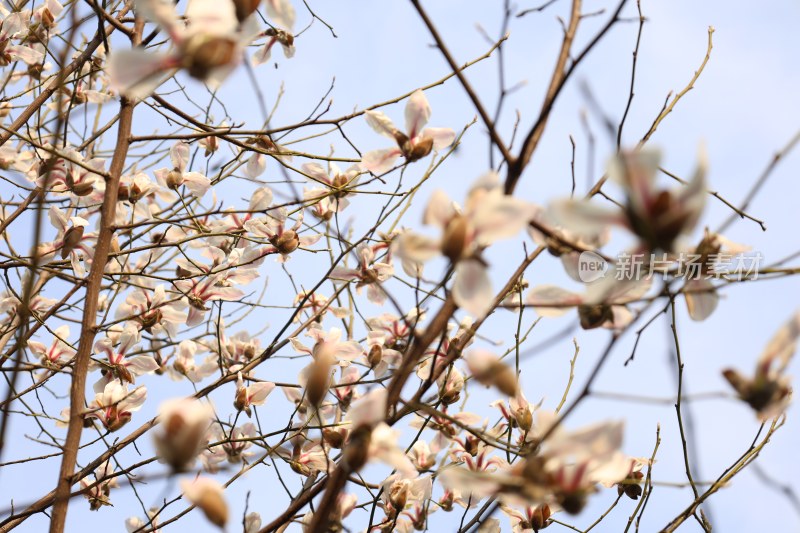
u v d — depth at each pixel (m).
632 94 3.07
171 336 3.54
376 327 3.45
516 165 2.93
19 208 3.49
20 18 3.60
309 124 3.34
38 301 3.55
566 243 2.90
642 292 2.92
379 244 3.47
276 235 3.50
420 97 3.20
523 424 3.23
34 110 3.49
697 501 3.12
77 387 3.24
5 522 3.19
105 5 3.35
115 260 3.62
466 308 2.86
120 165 3.33
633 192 2.79
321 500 2.86
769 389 2.84
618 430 2.82
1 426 2.97
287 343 3.49
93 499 3.40
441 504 3.38
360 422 2.86
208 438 3.39
